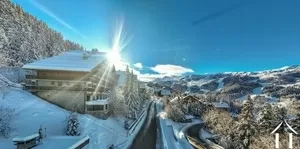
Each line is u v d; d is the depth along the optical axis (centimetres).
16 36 8650
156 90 18400
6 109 3481
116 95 5681
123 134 4388
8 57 7750
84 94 4853
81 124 4012
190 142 4741
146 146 3806
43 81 4988
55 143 2894
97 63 5359
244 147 4247
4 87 4544
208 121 6612
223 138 4769
